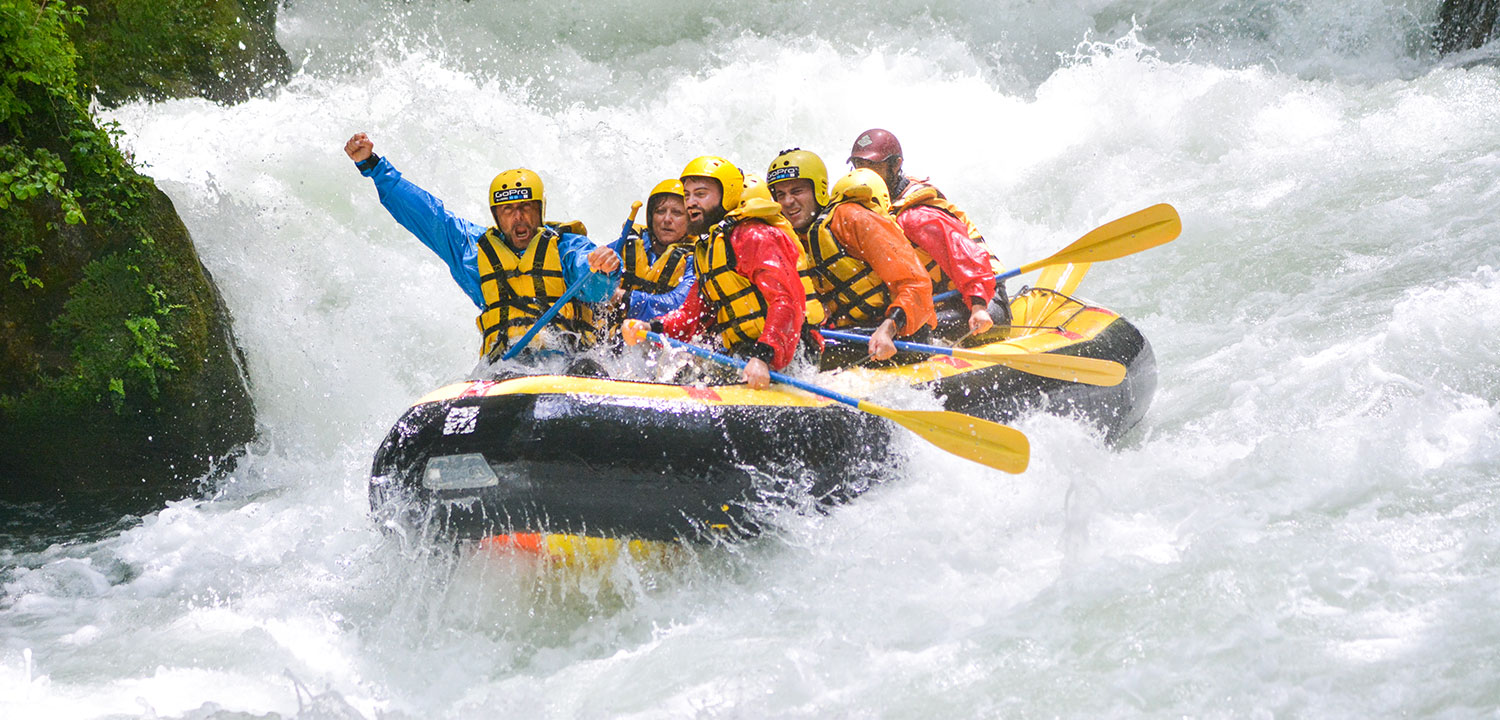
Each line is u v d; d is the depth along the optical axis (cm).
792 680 1309
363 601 1644
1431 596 1298
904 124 3531
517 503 1520
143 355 2045
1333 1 4300
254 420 2230
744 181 1709
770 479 1549
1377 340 2120
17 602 1706
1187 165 3278
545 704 1352
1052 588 1423
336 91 3219
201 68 3100
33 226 1984
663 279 1797
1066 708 1202
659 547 1578
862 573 1538
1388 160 3108
